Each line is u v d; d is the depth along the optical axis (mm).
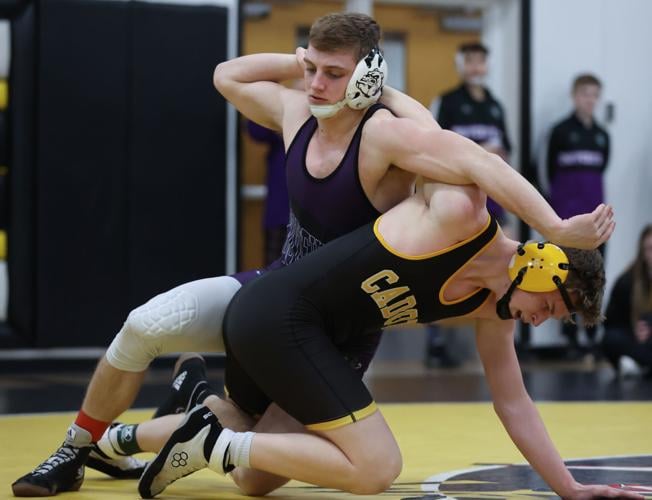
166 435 6098
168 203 15023
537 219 5023
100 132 14805
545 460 5633
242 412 6137
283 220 14625
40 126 14602
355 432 5316
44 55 14602
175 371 6535
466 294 5441
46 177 14609
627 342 14422
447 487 6102
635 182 17922
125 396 5793
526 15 17422
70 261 14695
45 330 14594
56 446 7773
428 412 10273
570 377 14219
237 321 5477
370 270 5340
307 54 5441
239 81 6141
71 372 14672
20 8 14555
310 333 5395
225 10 15250
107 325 14812
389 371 15312
